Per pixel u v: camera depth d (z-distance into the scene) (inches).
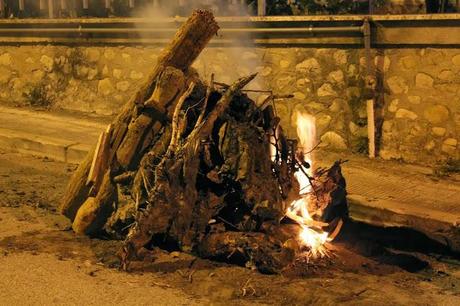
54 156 435.8
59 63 508.4
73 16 505.7
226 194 310.2
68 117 490.9
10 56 525.0
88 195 327.9
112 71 489.7
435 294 295.0
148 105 318.0
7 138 451.2
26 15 528.4
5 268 304.0
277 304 284.7
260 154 307.6
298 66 428.8
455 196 364.5
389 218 348.5
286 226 316.5
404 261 319.9
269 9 456.1
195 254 309.9
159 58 323.0
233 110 314.5
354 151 418.6
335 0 445.4
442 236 335.6
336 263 310.7
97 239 328.5
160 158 316.2
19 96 525.0
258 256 299.6
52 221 344.8
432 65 397.4
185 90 319.3
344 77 417.4
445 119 397.1
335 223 328.2
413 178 386.3
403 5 429.7
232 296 287.9
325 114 424.2
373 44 407.8
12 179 397.7
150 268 304.7
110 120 484.4
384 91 409.7
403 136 407.8
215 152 311.0
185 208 303.0
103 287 292.5
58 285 293.4
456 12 426.0
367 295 290.7
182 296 288.2
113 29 481.4
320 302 285.1
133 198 318.0
